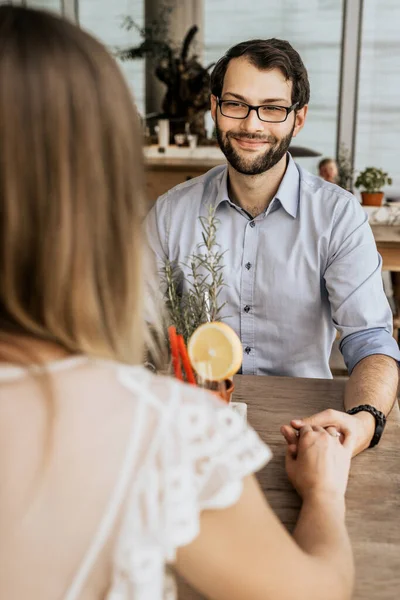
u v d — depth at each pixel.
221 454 0.54
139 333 0.56
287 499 1.00
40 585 0.49
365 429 1.17
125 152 0.51
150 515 0.50
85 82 0.49
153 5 6.30
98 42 0.52
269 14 6.67
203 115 5.51
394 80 6.51
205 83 5.38
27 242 0.48
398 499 1.02
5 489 0.48
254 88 1.62
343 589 0.65
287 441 1.07
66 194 0.48
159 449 0.51
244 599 0.56
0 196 0.47
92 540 0.49
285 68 1.62
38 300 0.50
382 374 1.41
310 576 0.59
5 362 0.51
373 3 6.34
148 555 0.50
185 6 6.34
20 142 0.47
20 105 0.47
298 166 1.78
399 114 6.57
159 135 5.30
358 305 1.63
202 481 0.53
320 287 1.73
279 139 1.66
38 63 0.47
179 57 5.69
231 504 0.55
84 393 0.51
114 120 0.50
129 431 0.51
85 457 0.49
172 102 5.46
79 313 0.50
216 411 0.56
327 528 0.79
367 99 6.59
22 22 0.49
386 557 0.89
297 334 1.78
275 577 0.56
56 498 0.48
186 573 0.56
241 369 1.83
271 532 0.57
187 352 1.17
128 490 0.50
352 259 1.67
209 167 4.86
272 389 1.41
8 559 0.48
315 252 1.71
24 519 0.48
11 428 0.49
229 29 6.77
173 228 1.83
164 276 1.81
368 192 3.34
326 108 6.71
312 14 6.58
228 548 0.55
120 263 0.52
